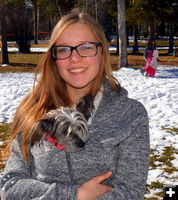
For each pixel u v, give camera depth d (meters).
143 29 52.47
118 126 1.80
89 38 1.92
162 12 25.27
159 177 4.80
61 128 1.63
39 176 1.86
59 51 1.95
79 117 1.68
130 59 25.77
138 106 1.88
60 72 1.99
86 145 1.77
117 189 1.76
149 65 15.18
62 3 35.16
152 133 6.91
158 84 12.96
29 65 22.16
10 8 35.75
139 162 1.80
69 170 1.79
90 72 1.94
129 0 28.19
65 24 1.90
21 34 35.94
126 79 14.67
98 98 1.89
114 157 1.82
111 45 44.53
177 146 6.12
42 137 1.77
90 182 1.75
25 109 2.06
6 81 14.48
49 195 1.71
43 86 2.11
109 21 43.19
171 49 30.66
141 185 1.79
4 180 1.88
